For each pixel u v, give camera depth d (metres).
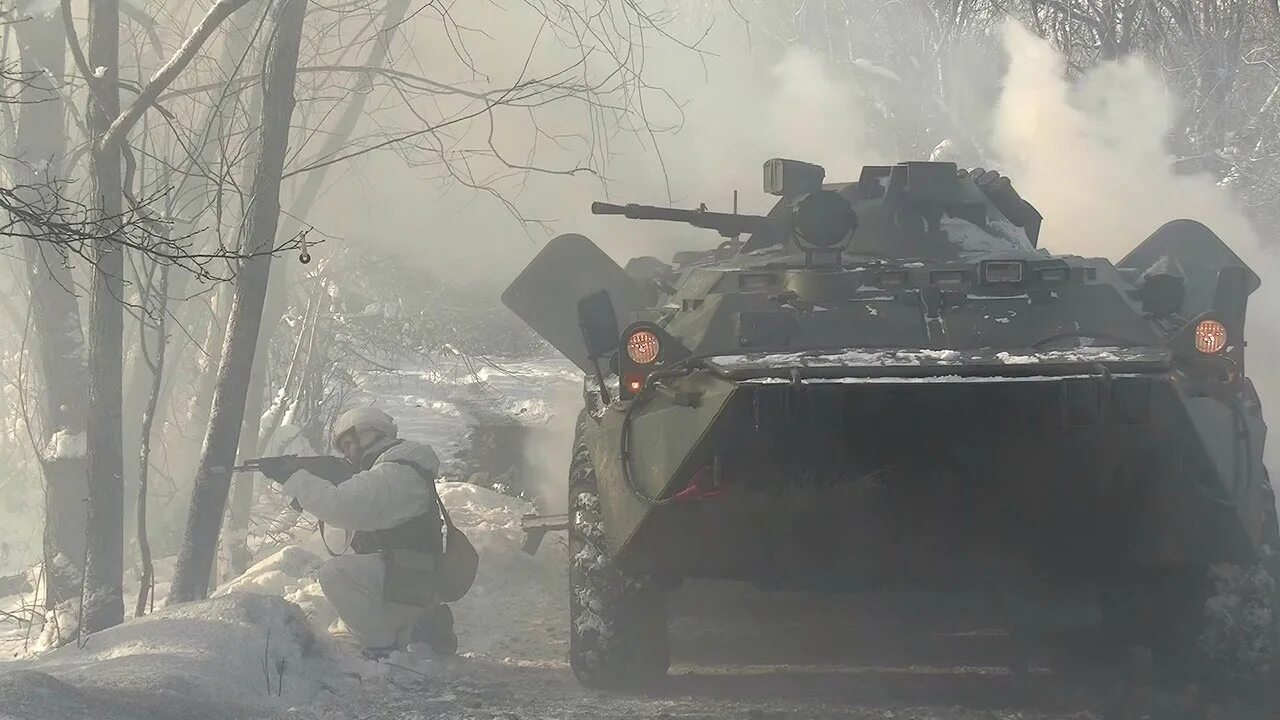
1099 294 7.59
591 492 7.60
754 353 7.22
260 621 7.45
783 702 7.14
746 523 6.89
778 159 9.02
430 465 8.46
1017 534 6.94
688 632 8.98
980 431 6.62
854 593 7.69
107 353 9.56
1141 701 7.15
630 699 7.22
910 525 6.91
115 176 9.45
